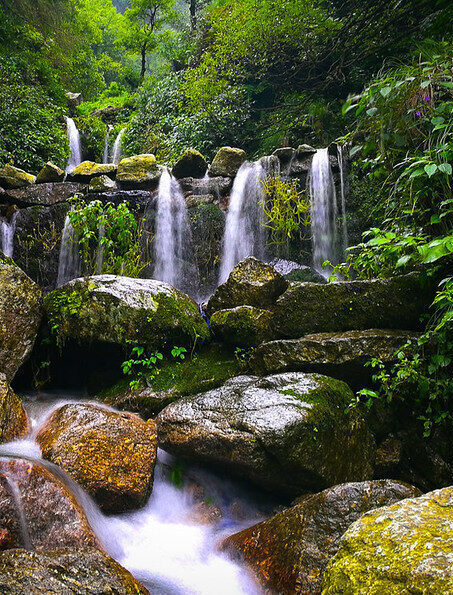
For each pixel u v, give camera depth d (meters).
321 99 9.79
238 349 3.96
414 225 3.82
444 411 3.33
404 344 3.40
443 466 3.32
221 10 11.30
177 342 4.11
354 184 6.77
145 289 4.16
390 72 3.90
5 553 1.85
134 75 18.53
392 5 7.96
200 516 3.07
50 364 4.23
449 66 3.59
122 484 2.76
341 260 6.72
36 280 7.07
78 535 2.24
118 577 1.87
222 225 7.29
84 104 15.80
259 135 10.50
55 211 7.26
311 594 2.05
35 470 2.40
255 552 2.40
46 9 16.11
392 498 2.31
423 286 3.61
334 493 2.36
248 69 10.92
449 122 3.34
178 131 10.86
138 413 3.71
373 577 1.49
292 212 6.95
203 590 2.32
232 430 2.97
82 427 2.94
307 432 2.87
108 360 4.21
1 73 10.85
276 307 3.99
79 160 12.33
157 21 17.75
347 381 3.52
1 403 3.06
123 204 6.44
